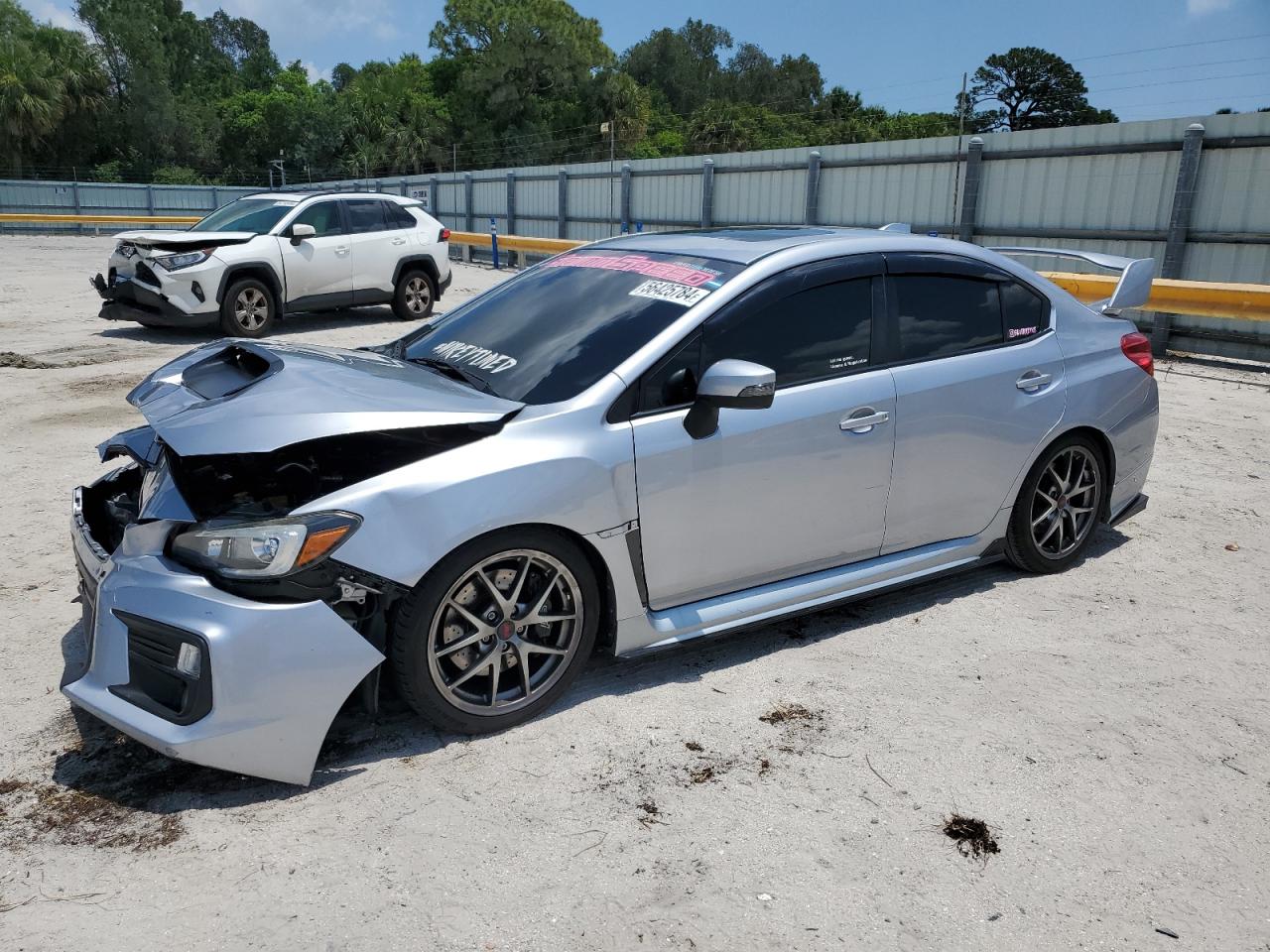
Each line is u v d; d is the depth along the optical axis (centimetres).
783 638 369
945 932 219
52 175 6662
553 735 297
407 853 242
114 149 7525
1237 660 357
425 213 1297
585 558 301
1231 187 1119
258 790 268
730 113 7431
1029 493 409
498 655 290
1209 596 416
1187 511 536
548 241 2028
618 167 2238
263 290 1102
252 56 11669
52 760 282
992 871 240
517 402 307
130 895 226
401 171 8294
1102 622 387
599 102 8175
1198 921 225
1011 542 416
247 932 215
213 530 261
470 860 240
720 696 323
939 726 307
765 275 339
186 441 262
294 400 280
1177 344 1155
